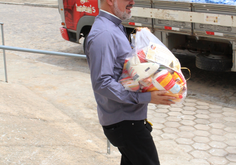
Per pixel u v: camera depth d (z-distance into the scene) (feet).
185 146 12.63
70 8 23.34
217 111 15.75
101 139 12.25
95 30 6.32
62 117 13.61
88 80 20.13
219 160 11.59
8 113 12.40
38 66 23.35
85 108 15.56
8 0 67.56
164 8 17.70
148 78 6.29
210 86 18.98
